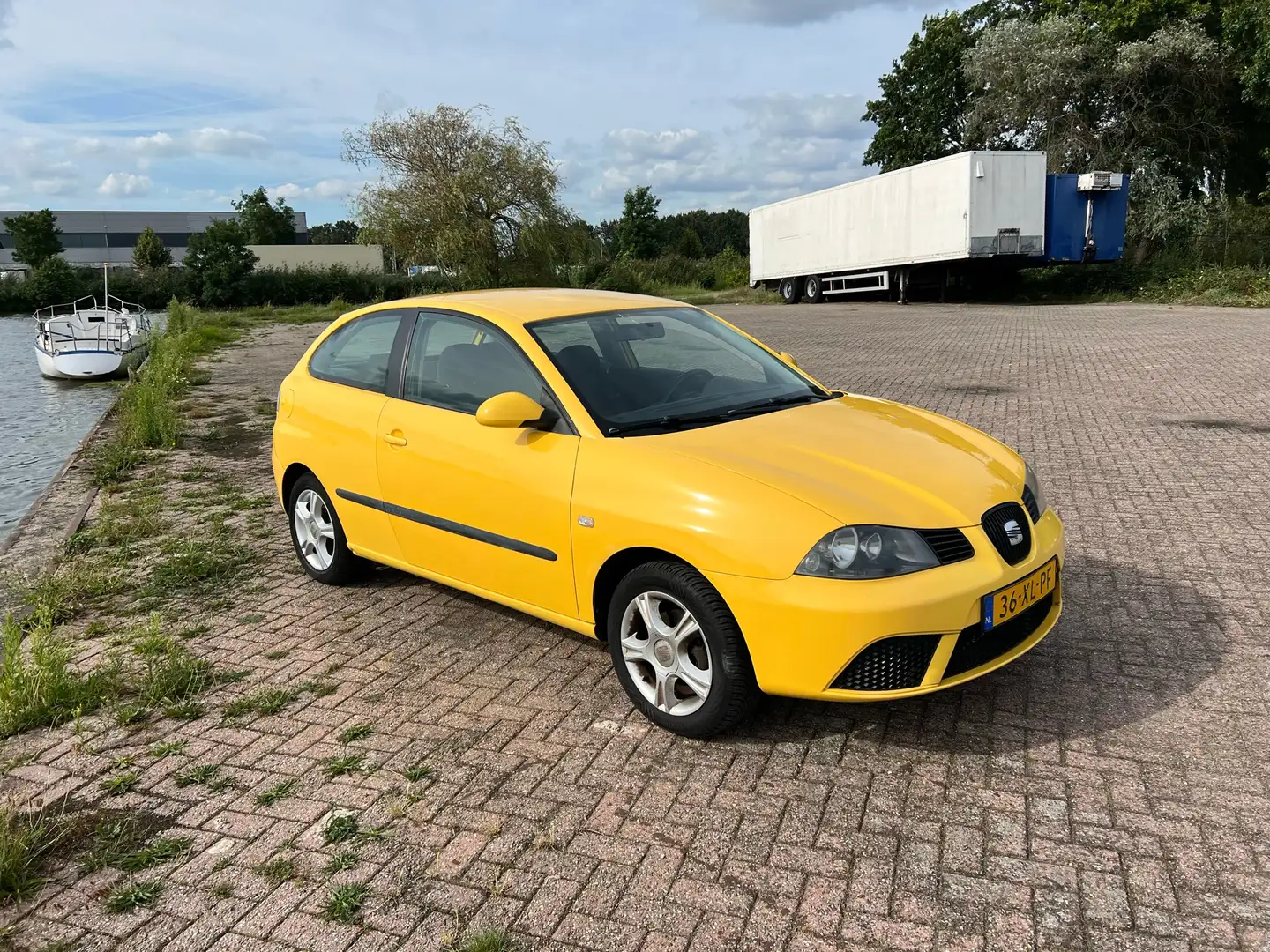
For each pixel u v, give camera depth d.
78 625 4.99
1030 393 11.15
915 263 27.77
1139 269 29.72
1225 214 30.23
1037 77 32.41
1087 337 17.80
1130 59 31.00
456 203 39.84
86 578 5.56
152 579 5.59
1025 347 16.34
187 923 2.65
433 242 40.47
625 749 3.46
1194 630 4.25
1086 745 3.34
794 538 3.11
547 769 3.35
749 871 2.76
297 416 5.27
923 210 26.98
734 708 3.32
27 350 30.92
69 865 2.94
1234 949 2.38
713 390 4.22
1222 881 2.62
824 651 3.07
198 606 5.14
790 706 3.71
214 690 4.10
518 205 41.31
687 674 3.42
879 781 3.18
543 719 3.71
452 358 4.41
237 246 53.53
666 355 4.38
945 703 3.68
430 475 4.32
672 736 3.54
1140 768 3.18
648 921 2.57
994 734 3.44
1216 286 26.95
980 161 24.83
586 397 3.88
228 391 15.16
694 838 2.92
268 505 7.36
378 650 4.46
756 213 37.22
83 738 3.72
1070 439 8.42
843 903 2.61
